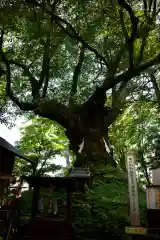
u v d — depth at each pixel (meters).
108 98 16.02
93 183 8.73
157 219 6.39
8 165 13.20
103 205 7.48
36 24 11.41
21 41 13.50
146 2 10.74
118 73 12.91
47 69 12.64
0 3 10.02
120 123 16.08
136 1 12.02
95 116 12.28
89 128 11.95
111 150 12.10
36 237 6.94
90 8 11.61
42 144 19.00
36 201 7.46
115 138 15.48
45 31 11.55
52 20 11.52
